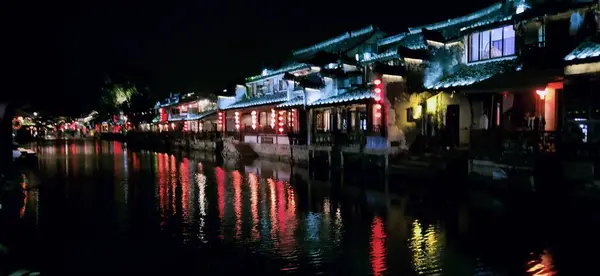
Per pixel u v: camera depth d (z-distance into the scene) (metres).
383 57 29.70
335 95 32.56
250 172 32.28
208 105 65.38
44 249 13.01
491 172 19.23
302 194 22.03
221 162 41.25
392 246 12.77
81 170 34.78
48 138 110.56
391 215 16.58
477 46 23.53
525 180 17.50
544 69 17.58
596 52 15.73
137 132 88.88
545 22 19.62
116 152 57.72
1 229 15.30
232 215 17.50
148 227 15.70
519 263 10.91
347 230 14.71
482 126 23.89
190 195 22.41
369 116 28.94
